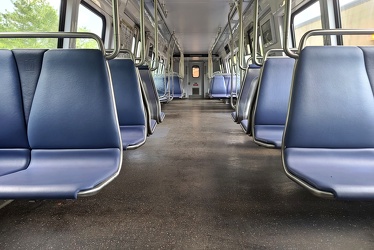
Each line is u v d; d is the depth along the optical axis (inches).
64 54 49.8
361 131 50.4
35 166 49.6
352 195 37.9
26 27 109.6
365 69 50.7
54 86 49.9
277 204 67.4
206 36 418.6
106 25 185.8
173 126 198.4
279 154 116.4
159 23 299.6
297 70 50.3
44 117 50.1
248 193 74.6
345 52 50.2
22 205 66.5
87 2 154.7
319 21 143.6
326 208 64.8
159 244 51.1
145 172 93.6
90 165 49.4
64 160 50.1
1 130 49.9
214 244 51.0
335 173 44.8
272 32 204.7
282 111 83.9
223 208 65.6
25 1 107.5
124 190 77.2
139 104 88.9
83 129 50.1
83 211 64.1
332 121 50.3
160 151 123.6
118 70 87.4
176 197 72.4
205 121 224.7
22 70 50.1
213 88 352.5
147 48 300.5
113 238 53.0
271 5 194.7
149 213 63.3
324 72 50.0
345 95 50.2
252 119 87.4
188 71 646.5
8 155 50.6
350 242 50.9
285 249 49.2
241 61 125.7
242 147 130.0
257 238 52.7
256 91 85.5
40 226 57.2
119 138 51.2
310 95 50.1
